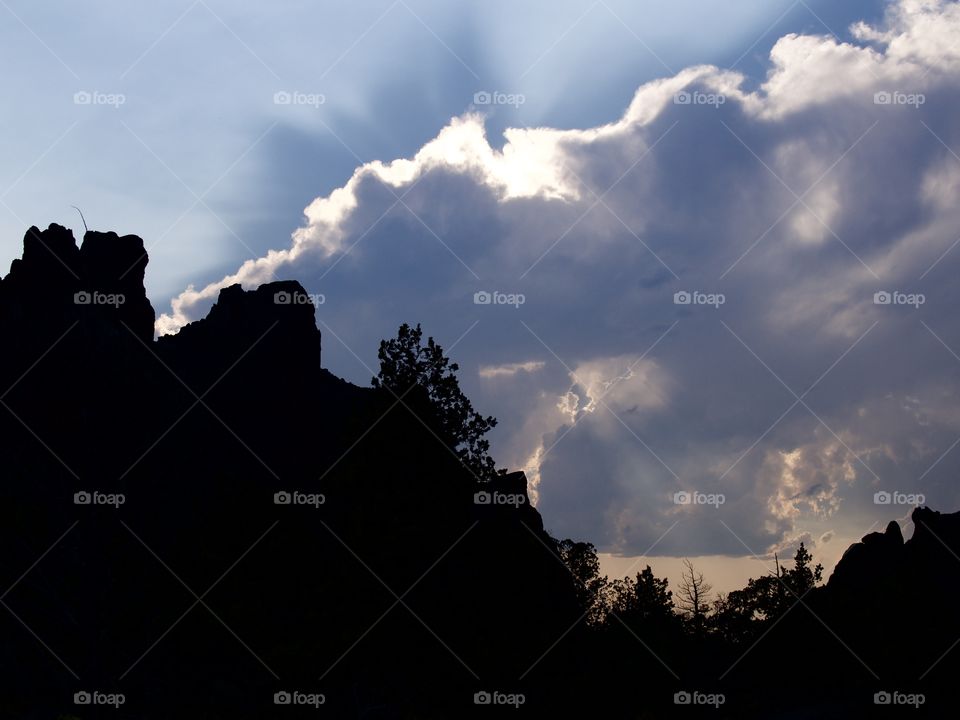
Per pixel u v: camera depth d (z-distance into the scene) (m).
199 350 109.50
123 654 70.50
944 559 102.25
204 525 76.88
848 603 96.31
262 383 106.38
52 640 70.81
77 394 92.94
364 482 66.81
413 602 62.31
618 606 105.81
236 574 69.38
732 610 115.44
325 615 61.56
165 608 72.44
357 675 62.19
